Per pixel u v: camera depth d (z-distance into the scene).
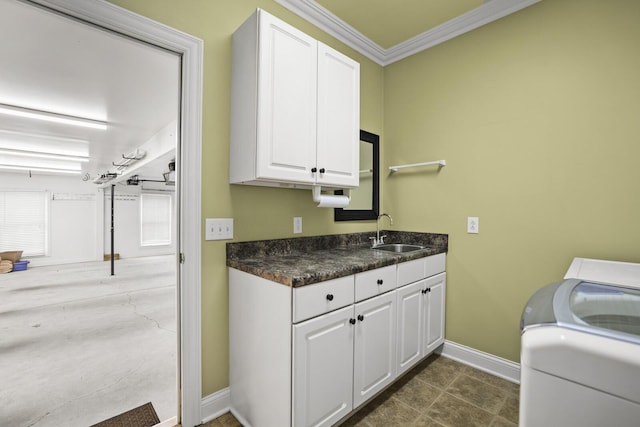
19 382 2.04
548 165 1.84
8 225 7.54
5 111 3.23
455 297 2.26
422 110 2.45
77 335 2.88
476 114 2.15
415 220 2.50
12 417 1.68
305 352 1.29
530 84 1.91
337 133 1.82
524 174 1.93
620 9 1.60
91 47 2.04
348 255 1.92
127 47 2.05
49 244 7.95
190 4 1.54
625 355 0.54
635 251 1.57
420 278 2.03
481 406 1.72
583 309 0.77
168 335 2.88
